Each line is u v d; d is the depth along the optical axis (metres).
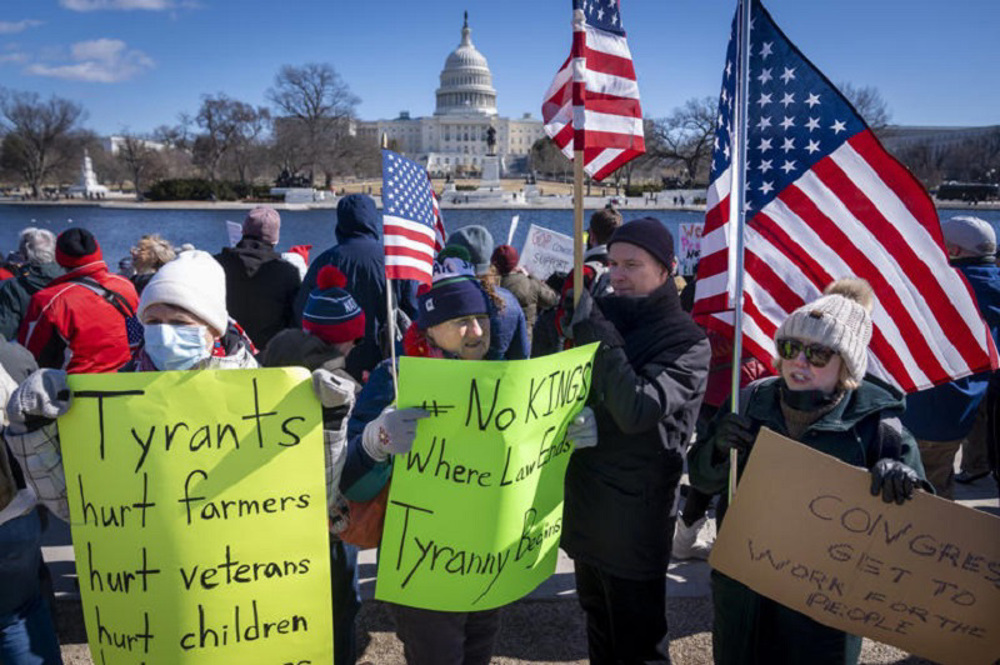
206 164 91.38
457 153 133.50
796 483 2.26
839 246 2.78
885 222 2.73
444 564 2.42
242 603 2.28
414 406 2.27
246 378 2.20
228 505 2.23
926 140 95.75
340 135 87.75
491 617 2.68
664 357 2.52
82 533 2.19
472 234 4.73
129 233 43.25
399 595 2.44
